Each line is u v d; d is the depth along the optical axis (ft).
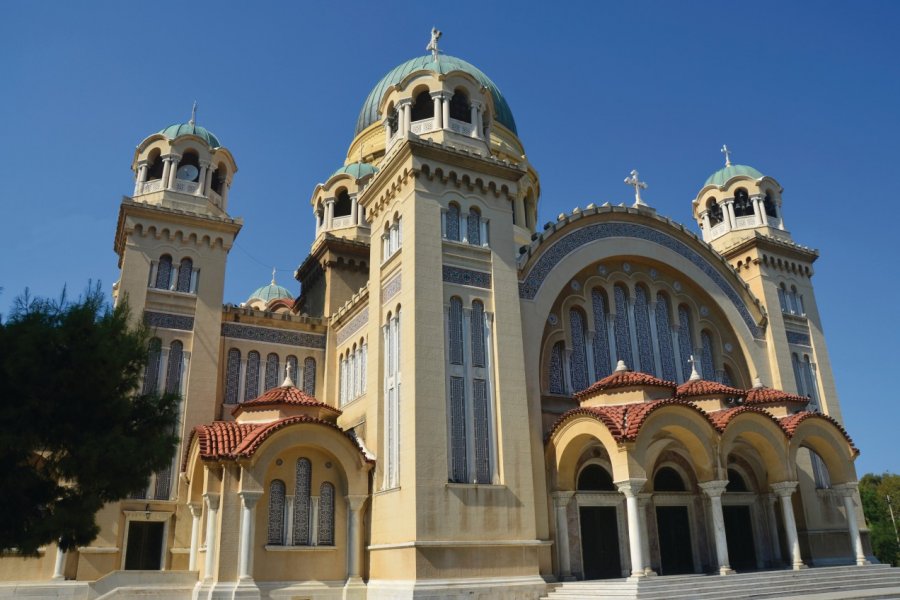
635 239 109.81
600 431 81.76
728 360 115.34
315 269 132.57
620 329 106.42
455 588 73.82
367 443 92.63
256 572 79.97
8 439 53.31
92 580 87.04
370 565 83.61
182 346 103.40
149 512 93.30
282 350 114.32
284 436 83.61
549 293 96.94
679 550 95.35
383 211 97.60
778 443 91.45
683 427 83.87
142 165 112.57
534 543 80.74
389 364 90.27
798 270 129.59
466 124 99.25
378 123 146.00
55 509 57.41
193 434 88.48
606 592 73.56
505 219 94.48
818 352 125.70
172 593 79.00
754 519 102.94
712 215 138.41
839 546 108.06
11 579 86.17
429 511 76.07
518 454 83.97
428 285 85.10
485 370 86.53
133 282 102.68
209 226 109.60
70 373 56.90
